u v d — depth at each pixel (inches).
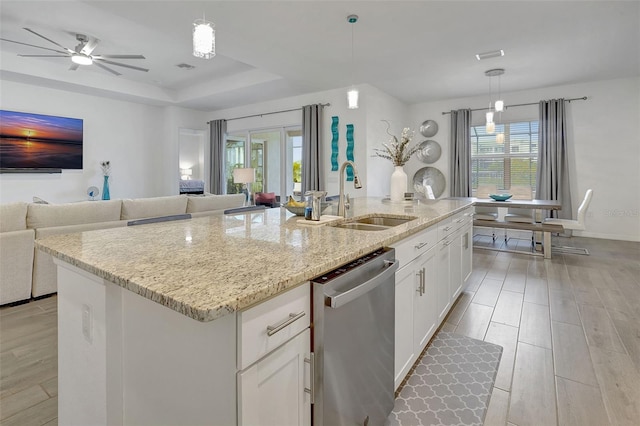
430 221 80.1
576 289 130.6
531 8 124.7
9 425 60.4
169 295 32.4
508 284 137.2
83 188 249.6
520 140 251.0
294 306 39.4
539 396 68.6
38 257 116.9
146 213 138.9
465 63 182.7
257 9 124.3
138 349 43.1
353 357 48.1
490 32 144.3
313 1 119.4
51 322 101.0
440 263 92.0
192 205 156.9
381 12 127.1
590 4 122.2
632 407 64.6
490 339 92.4
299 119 254.7
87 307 48.1
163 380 40.2
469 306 114.9
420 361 81.8
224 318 33.6
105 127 260.1
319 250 50.6
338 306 41.6
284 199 266.2
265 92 243.6
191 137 391.5
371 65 184.9
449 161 270.4
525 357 83.1
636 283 136.6
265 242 56.7
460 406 66.1
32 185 226.8
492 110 253.3
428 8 124.6
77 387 51.4
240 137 295.3
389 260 59.3
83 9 143.0
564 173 228.7
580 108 225.8
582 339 91.6
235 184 303.7
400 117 273.9
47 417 62.5
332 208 103.3
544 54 171.0
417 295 75.5
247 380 33.1
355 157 227.5
